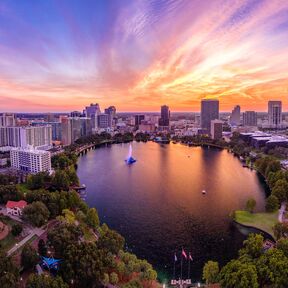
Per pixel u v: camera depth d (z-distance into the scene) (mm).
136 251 190125
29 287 127875
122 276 156500
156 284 155500
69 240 165750
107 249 167375
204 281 161375
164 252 189375
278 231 191750
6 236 192250
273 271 133875
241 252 162000
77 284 143000
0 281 129125
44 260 159125
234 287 128625
